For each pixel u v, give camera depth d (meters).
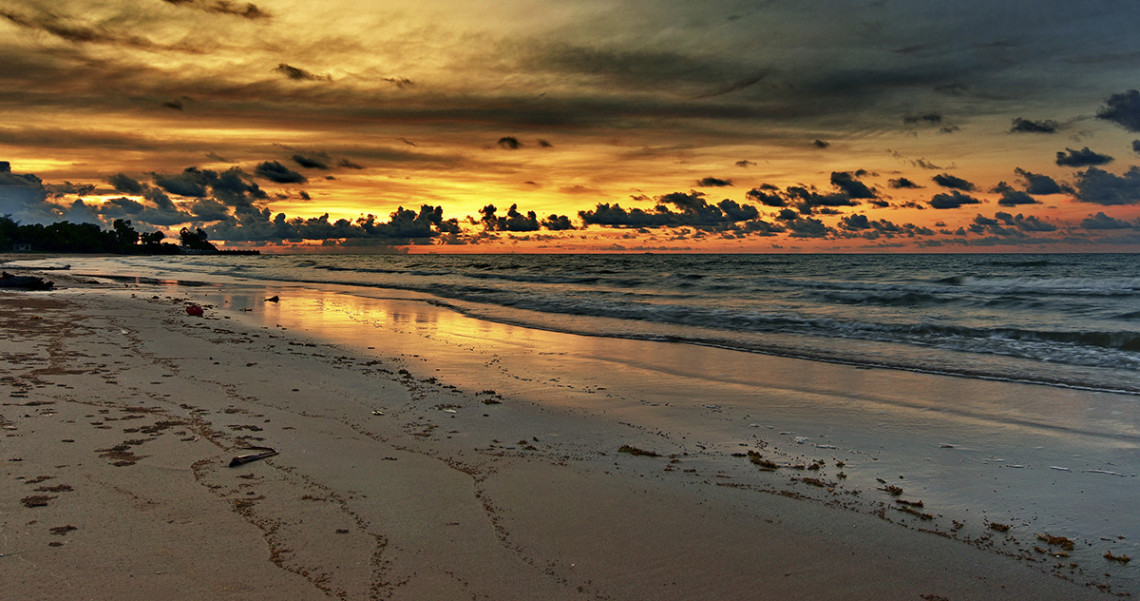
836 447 6.94
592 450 6.59
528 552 4.18
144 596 3.33
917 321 17.73
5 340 11.01
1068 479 6.02
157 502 4.52
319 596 3.44
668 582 3.90
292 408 7.54
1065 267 56.19
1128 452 6.80
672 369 11.27
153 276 43.75
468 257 142.00
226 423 6.65
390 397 8.48
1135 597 3.91
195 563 3.71
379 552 4.02
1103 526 4.98
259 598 3.38
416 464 5.80
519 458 6.20
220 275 47.44
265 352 11.59
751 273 50.81
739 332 16.25
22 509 4.23
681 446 6.85
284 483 5.07
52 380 8.04
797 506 5.24
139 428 6.24
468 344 13.80
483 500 5.03
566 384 9.88
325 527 4.32
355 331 15.51
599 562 4.11
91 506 4.37
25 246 175.75
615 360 12.12
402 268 64.56
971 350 13.34
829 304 23.77
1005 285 31.05
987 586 4.02
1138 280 33.44
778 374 10.89
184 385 8.34
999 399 9.15
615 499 5.23
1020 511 5.27
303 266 71.50
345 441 6.36
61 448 5.48
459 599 3.53
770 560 4.26
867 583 4.01
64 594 3.29
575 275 47.59
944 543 4.62
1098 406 8.73
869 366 11.65
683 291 30.83
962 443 7.11
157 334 13.08
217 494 4.75
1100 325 16.42
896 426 7.76
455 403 8.34
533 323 17.92
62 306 18.08
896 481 5.93
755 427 7.67
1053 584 4.06
